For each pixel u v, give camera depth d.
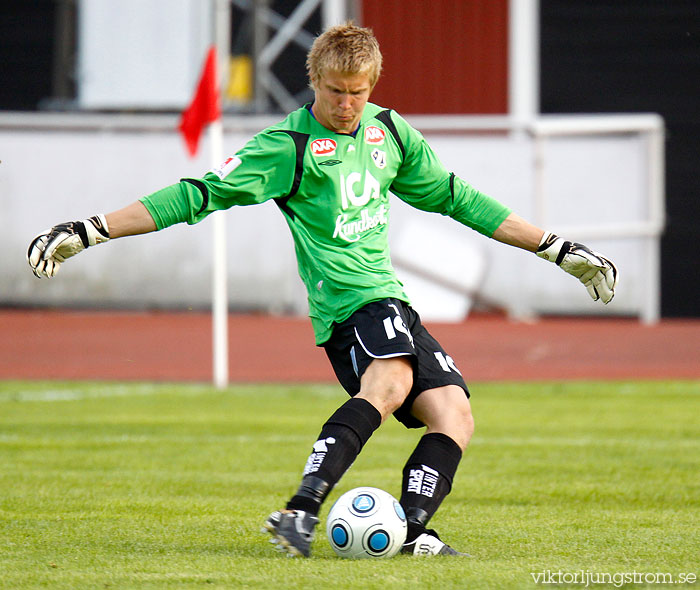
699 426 29.61
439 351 14.74
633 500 19.23
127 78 60.06
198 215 14.12
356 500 14.01
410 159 15.09
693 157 72.00
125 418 30.77
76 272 57.41
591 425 29.81
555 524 16.92
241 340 49.03
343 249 14.37
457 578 12.65
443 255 56.31
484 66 68.75
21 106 77.19
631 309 56.69
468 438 14.51
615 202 56.03
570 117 73.19
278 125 14.59
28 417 30.88
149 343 48.25
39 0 76.75
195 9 59.41
